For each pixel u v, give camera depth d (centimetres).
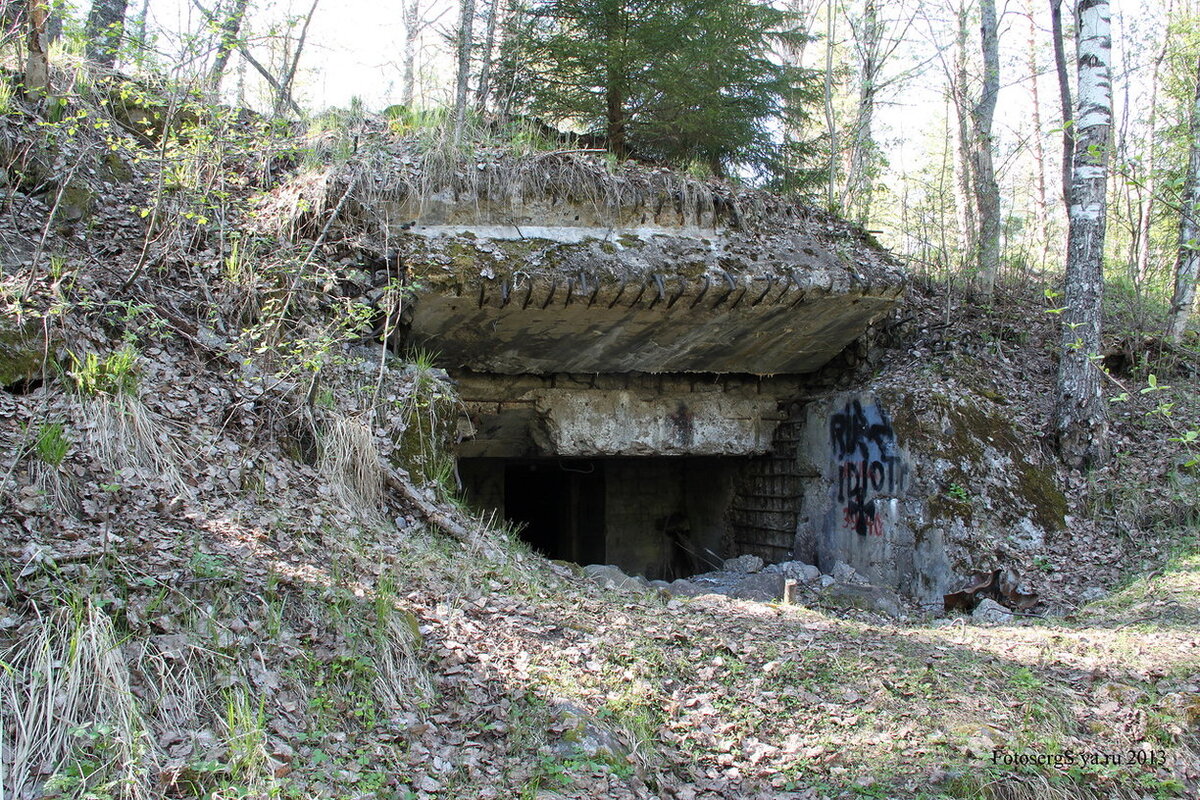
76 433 538
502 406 1028
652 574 1371
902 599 923
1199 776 473
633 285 888
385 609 470
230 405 657
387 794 366
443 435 766
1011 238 1741
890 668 570
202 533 507
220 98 934
